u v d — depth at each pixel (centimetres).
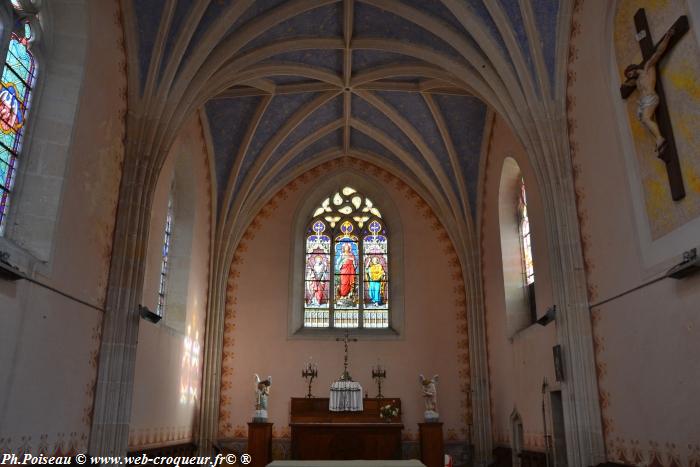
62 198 1076
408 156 2308
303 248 2441
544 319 1471
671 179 952
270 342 2283
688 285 913
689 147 914
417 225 2425
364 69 1958
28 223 1043
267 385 2028
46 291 1023
